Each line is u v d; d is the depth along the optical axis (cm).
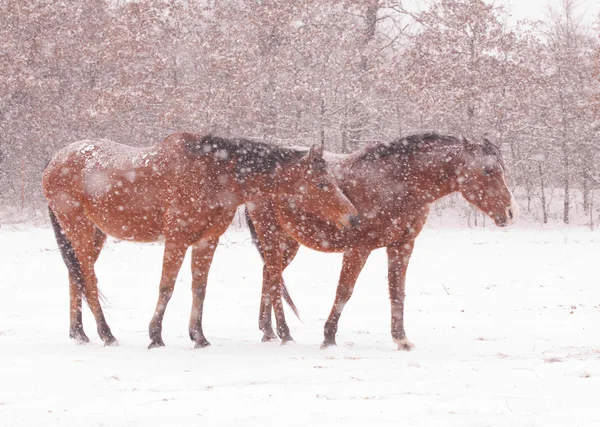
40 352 923
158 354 904
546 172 4634
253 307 1409
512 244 2747
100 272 1975
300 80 3581
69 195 1032
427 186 947
